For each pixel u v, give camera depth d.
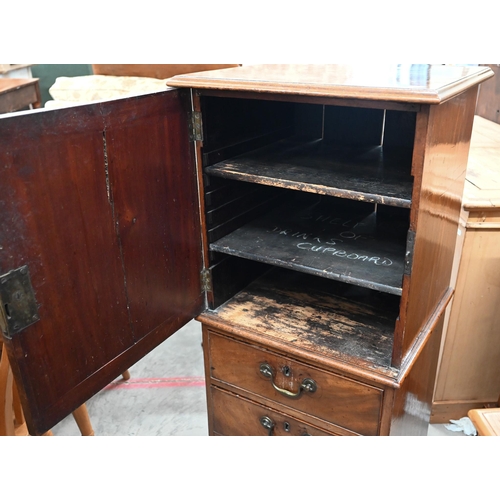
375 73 1.03
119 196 0.89
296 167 1.11
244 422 1.33
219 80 0.96
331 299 1.30
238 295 1.32
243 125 1.19
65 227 0.79
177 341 2.18
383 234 1.24
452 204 1.11
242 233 1.24
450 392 1.63
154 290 1.03
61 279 0.80
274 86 0.91
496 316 1.50
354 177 1.04
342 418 1.14
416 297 1.00
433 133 0.84
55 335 0.81
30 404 0.79
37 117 0.72
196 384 1.90
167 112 0.96
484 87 2.25
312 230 1.26
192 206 1.10
